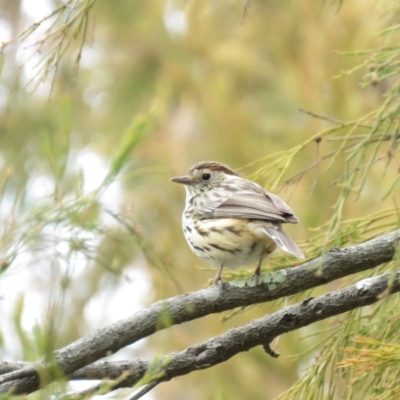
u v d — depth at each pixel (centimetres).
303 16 1587
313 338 1389
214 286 784
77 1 728
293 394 770
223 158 1623
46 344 488
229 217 948
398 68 761
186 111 1678
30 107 1684
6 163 1622
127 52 1719
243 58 1664
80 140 1675
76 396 522
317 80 1532
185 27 1680
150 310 765
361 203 1413
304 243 844
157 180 1619
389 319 768
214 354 763
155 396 1481
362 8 1517
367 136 739
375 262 762
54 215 562
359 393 758
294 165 1508
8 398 509
